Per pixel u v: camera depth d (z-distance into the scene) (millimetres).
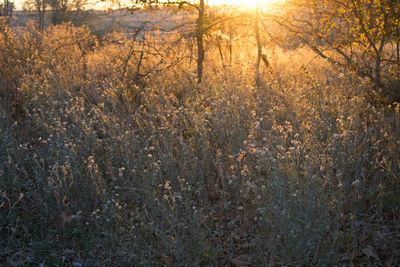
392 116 5559
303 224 3520
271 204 3523
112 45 9445
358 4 6625
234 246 3807
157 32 7988
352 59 7477
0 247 3779
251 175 4180
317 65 7926
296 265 3365
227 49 9141
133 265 3629
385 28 6621
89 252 3803
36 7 19547
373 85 6652
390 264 3252
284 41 8219
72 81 7426
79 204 4406
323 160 3896
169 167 4629
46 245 3855
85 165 4801
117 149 4988
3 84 7035
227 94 5973
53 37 9984
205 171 4844
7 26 9633
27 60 7992
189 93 6855
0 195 4105
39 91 6445
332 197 3605
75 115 5457
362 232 3688
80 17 18188
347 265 3297
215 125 5180
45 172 4684
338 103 5207
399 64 6613
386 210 3945
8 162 4523
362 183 4219
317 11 7508
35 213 4324
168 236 3717
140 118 5922
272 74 7539
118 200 4297
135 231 3889
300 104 5402
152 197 4066
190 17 8148
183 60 8070
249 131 4957
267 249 3674
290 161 4062
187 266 3545
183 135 5602
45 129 5496
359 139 4723
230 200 4477
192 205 4367
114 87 6812
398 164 4289
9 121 5895
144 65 7949
